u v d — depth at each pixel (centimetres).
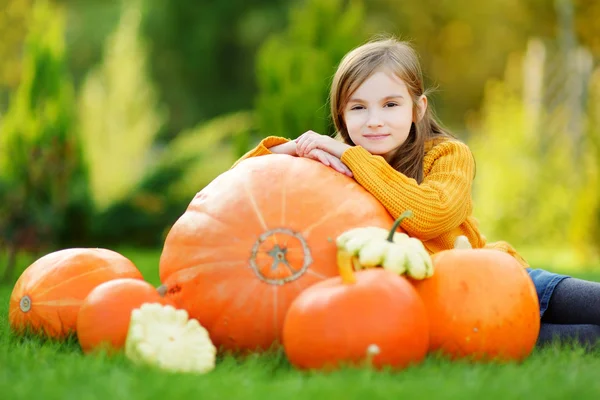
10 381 282
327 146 393
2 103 2119
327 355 297
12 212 990
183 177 1398
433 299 334
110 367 300
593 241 1119
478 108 2430
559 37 1659
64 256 395
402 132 412
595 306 384
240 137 1098
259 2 2741
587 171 1173
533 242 1382
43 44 1193
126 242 1367
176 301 362
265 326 342
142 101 1664
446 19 2370
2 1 2052
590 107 1262
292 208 357
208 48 2766
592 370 311
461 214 402
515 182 1400
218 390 267
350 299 300
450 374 295
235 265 348
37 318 382
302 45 1085
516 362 337
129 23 1786
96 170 1470
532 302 343
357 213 362
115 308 332
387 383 274
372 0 2356
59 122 1177
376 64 410
